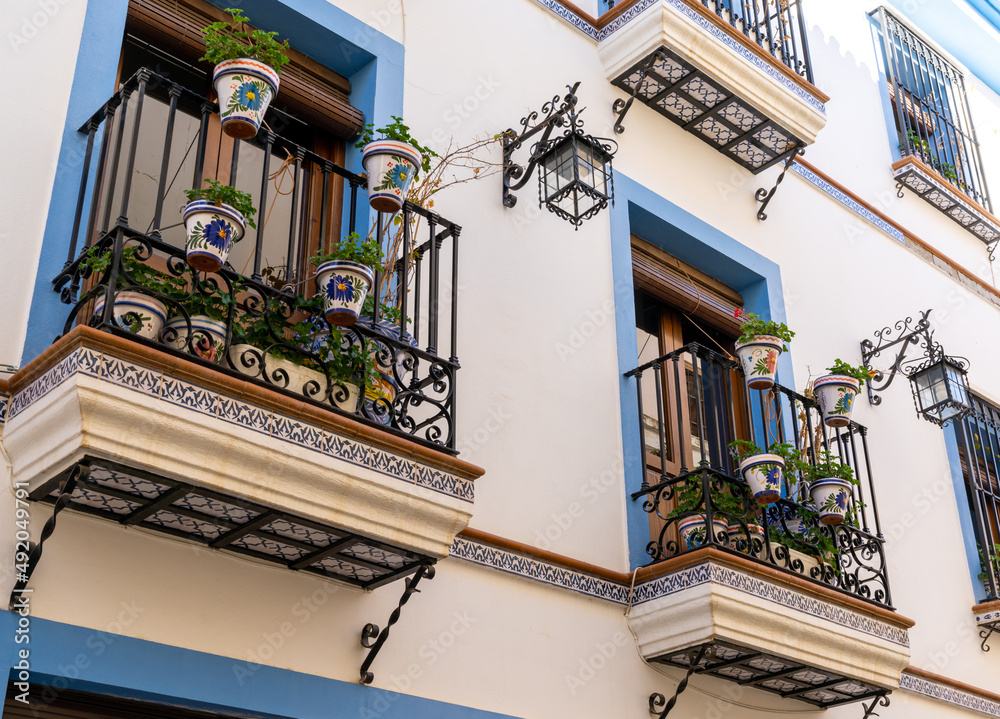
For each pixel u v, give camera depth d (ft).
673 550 18.02
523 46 20.97
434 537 13.51
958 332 29.43
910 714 21.71
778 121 23.11
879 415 25.38
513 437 17.34
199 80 17.16
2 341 12.64
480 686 15.15
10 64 13.99
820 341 24.70
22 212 13.34
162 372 11.56
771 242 24.67
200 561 13.20
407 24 19.13
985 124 35.55
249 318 13.15
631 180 21.83
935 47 34.40
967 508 26.16
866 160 29.58
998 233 32.55
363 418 13.14
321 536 13.12
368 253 13.83
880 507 24.03
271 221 17.15
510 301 18.35
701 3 22.36
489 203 18.85
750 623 16.81
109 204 12.24
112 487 11.90
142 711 12.64
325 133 18.20
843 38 30.94
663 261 22.91
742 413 22.81
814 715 19.94
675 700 16.87
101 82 14.76
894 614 19.11
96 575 12.26
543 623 16.26
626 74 22.20
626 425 19.04
